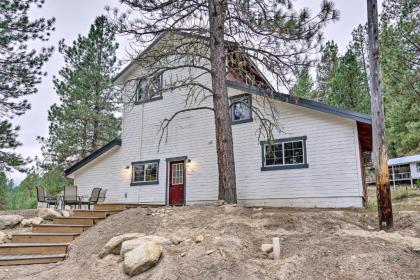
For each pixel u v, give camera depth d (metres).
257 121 12.66
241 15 9.82
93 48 22.22
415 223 6.40
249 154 12.64
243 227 6.29
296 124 11.91
